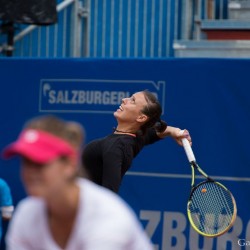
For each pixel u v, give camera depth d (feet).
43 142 25.39
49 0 87.40
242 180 68.33
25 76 73.51
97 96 71.82
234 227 68.33
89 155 54.39
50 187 25.67
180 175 69.51
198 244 69.21
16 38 95.71
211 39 90.68
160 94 70.03
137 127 56.03
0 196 71.31
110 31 96.32
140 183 70.28
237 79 68.28
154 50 95.40
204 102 69.00
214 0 94.48
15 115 73.87
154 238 70.28
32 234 28.09
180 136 57.67
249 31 89.61
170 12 94.79
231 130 68.59
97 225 26.86
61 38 96.17
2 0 87.40
